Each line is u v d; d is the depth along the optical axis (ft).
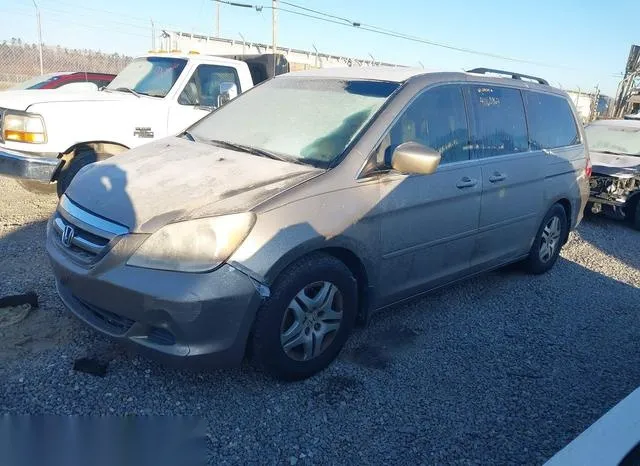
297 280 10.53
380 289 12.47
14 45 54.95
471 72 15.93
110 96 23.24
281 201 10.44
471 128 14.78
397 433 10.14
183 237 9.78
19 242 17.79
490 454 9.80
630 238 27.35
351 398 11.00
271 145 12.89
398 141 12.64
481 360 13.01
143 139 23.16
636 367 13.30
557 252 19.56
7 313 12.58
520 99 17.08
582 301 17.35
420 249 13.15
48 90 23.58
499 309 16.10
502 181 15.39
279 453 9.35
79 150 22.04
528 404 11.39
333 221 10.98
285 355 10.77
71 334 12.13
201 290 9.57
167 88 24.75
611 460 6.03
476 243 15.02
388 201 12.04
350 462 9.32
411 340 13.66
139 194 10.77
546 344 14.14
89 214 10.75
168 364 9.93
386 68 14.90
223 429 9.78
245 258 9.87
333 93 13.80
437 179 13.29
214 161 12.07
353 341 13.28
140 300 9.65
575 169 19.24
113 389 10.44
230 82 26.17
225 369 11.47
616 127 34.22
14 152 20.98
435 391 11.56
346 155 11.72
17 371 10.67
